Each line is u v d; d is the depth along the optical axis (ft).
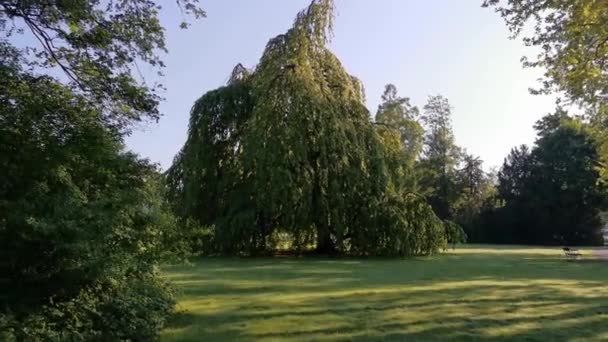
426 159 159.02
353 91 78.48
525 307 28.81
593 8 30.99
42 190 21.42
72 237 19.86
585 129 44.39
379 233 70.90
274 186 68.18
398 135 82.48
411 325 24.07
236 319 25.23
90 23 24.90
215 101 76.43
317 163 71.31
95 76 25.57
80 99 25.36
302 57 74.13
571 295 33.50
